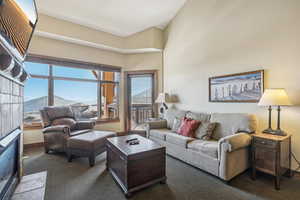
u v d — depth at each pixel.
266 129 2.29
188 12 3.78
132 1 3.35
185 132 2.87
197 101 3.59
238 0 2.77
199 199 1.71
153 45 4.36
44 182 2.05
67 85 4.09
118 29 4.18
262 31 2.48
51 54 3.65
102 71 4.60
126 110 4.79
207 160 2.25
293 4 2.17
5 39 1.24
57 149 2.97
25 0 1.45
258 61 2.53
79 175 2.25
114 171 2.17
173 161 2.77
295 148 2.19
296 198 1.73
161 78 4.64
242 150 2.20
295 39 2.17
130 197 1.75
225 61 3.00
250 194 1.80
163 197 1.75
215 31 3.17
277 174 1.90
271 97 2.07
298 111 2.16
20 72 1.70
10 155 1.76
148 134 3.59
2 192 1.52
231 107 2.91
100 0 3.17
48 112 3.26
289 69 2.22
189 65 3.78
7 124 1.53
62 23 3.51
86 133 3.14
